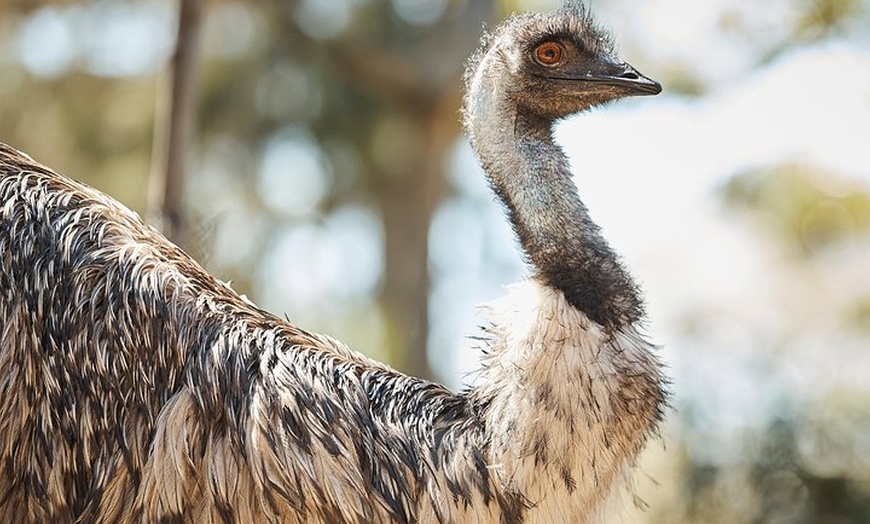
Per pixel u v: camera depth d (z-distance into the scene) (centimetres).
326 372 984
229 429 949
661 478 2145
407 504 955
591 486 955
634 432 970
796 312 2362
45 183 1024
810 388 2209
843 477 2139
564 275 977
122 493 955
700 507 2134
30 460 963
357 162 3158
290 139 3092
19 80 3003
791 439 2147
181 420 954
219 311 997
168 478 945
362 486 948
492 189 1040
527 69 1054
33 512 966
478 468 952
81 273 980
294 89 3072
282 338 997
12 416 962
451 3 2994
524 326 963
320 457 946
